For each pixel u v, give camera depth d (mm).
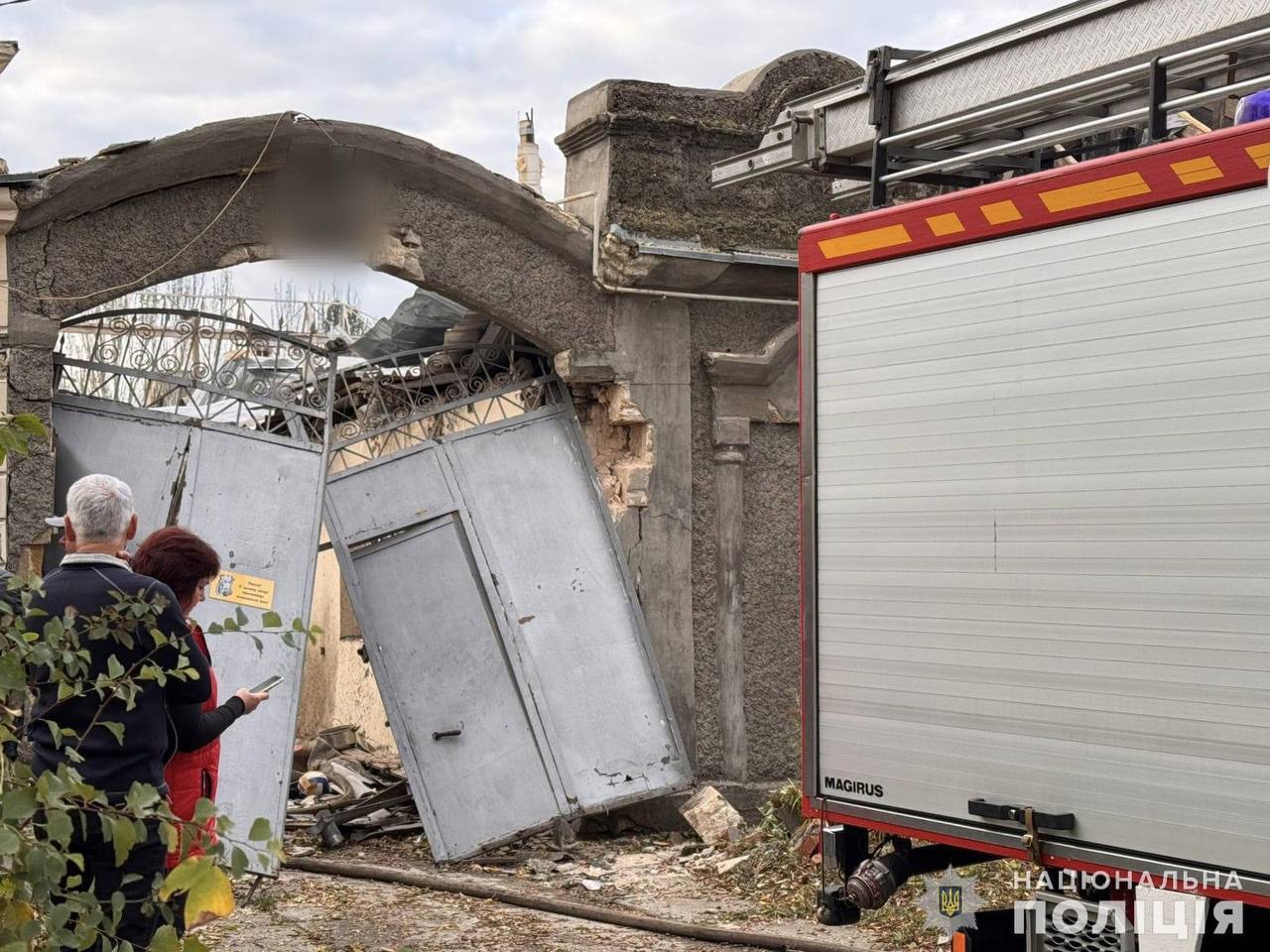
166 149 7676
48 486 7543
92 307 7863
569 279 9031
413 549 8906
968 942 4441
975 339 4230
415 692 8727
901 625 4461
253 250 8172
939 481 4340
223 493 8125
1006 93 4781
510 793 8641
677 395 9312
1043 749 4004
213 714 4473
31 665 3658
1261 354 3484
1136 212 3787
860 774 4602
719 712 9352
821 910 4766
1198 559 3615
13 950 2621
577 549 9086
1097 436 3871
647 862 8406
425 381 9234
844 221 4668
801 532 4832
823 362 4766
